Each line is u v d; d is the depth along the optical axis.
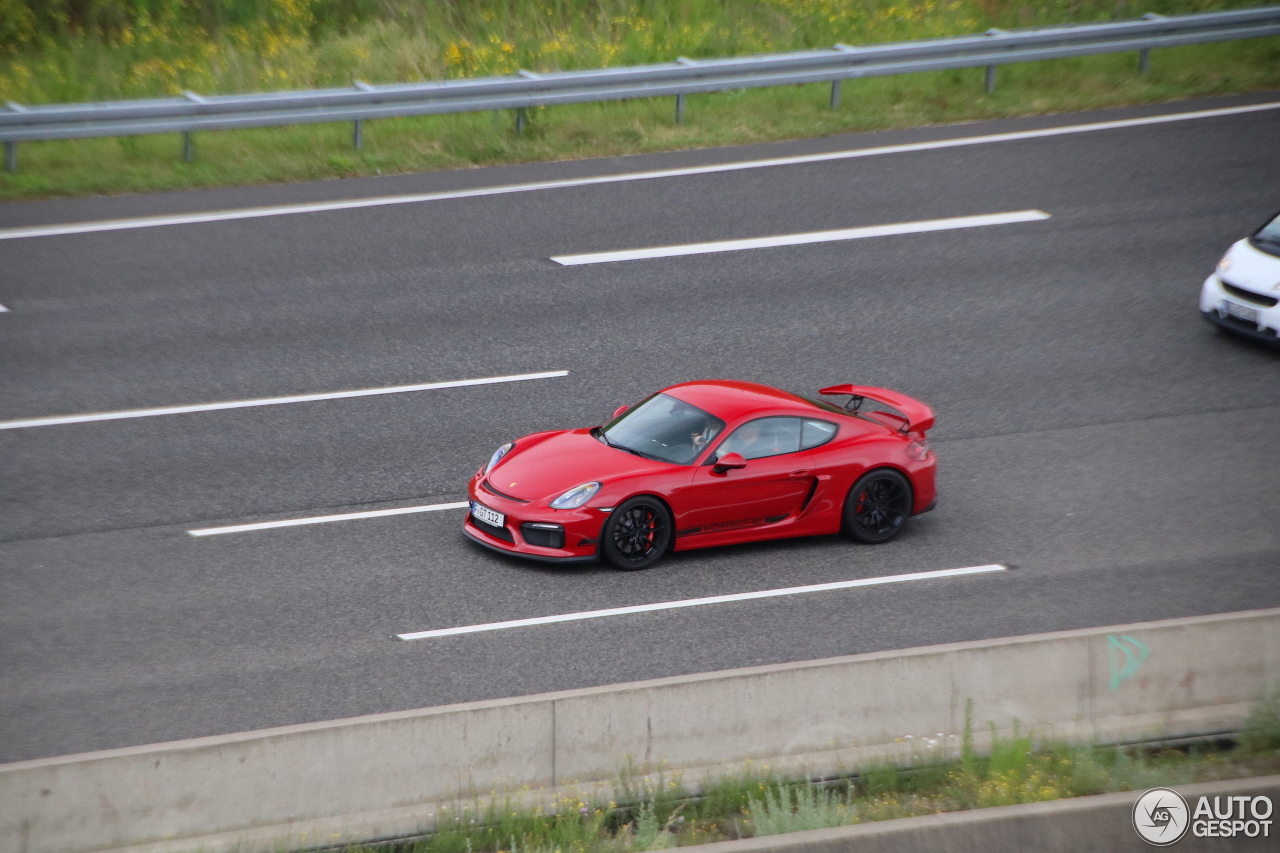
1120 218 57.41
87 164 60.81
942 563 32.72
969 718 23.59
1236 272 46.03
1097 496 36.69
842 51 68.75
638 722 23.11
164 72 70.81
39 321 46.34
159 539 32.75
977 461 38.84
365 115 62.00
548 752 22.67
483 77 72.75
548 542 31.02
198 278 50.34
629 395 42.12
